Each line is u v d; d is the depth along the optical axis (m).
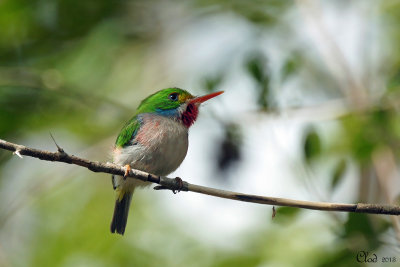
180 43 14.84
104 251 11.91
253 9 13.66
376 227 7.37
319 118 10.19
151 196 12.89
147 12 14.11
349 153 10.25
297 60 12.94
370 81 11.98
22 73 12.09
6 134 12.12
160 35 14.58
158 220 12.45
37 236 12.40
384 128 9.92
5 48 12.72
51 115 12.77
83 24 12.98
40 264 11.91
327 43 11.35
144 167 8.75
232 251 11.52
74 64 12.45
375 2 13.16
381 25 12.95
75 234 12.30
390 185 9.64
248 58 10.09
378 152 9.89
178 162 9.00
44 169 12.84
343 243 7.55
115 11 13.27
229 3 13.93
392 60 12.40
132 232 12.23
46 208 12.75
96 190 13.02
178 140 8.89
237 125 9.70
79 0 12.73
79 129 12.98
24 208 12.64
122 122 12.27
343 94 11.26
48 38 12.88
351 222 7.28
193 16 14.33
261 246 11.19
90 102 12.23
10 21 12.51
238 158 9.57
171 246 11.99
